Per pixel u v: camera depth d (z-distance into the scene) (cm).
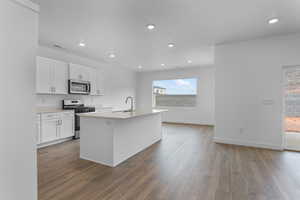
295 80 332
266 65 340
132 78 762
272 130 339
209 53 462
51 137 365
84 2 215
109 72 619
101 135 271
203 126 623
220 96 388
